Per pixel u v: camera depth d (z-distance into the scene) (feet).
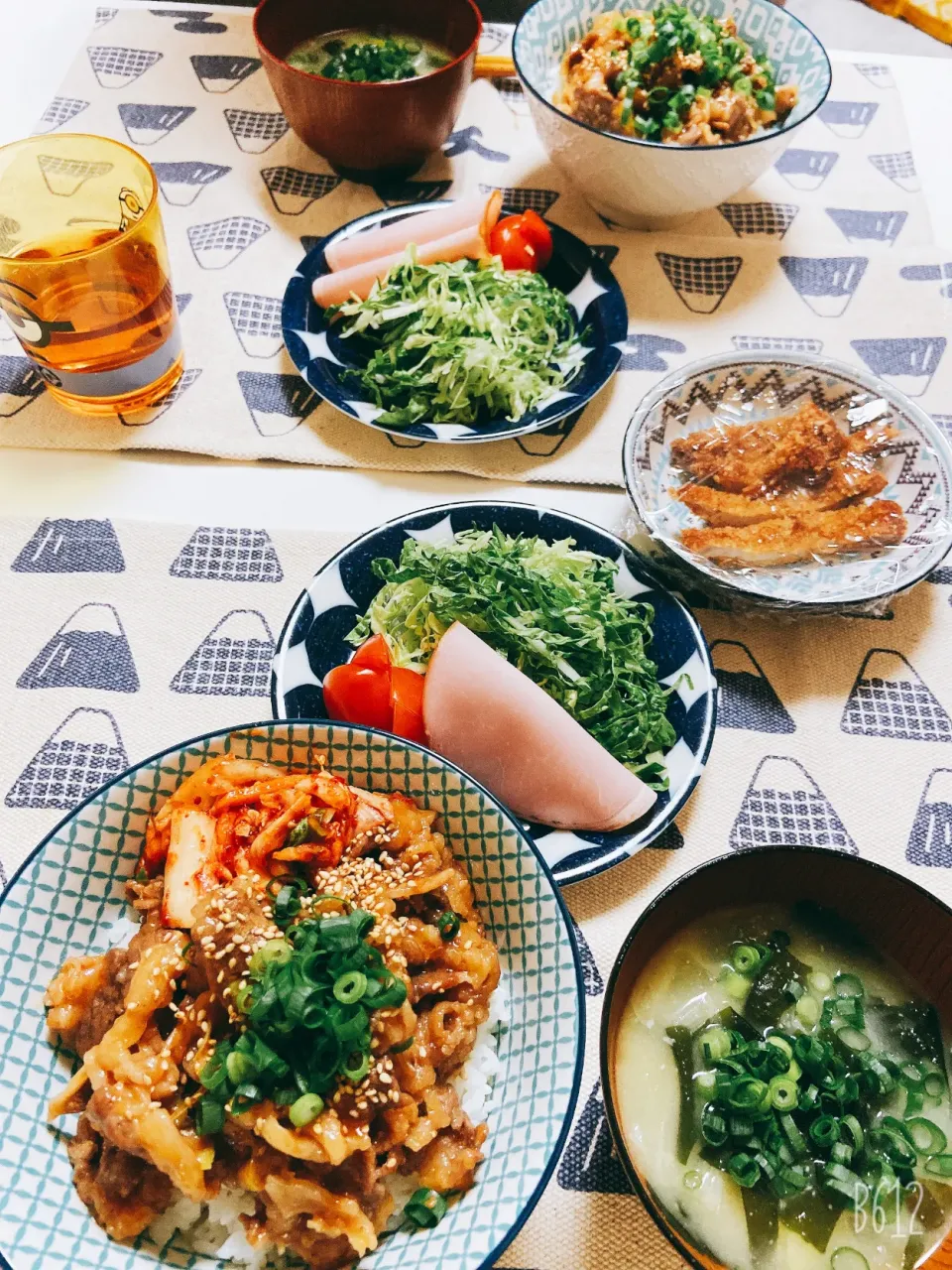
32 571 1.34
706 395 1.48
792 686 1.29
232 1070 0.84
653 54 1.65
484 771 1.16
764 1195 0.87
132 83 1.96
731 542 1.32
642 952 0.93
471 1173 0.89
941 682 1.30
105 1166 0.87
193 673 1.27
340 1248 0.85
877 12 2.44
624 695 1.22
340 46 1.84
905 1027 0.95
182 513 1.41
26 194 1.50
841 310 1.68
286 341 1.51
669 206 1.67
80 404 1.47
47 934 0.95
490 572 1.27
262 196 1.80
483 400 1.49
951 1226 0.85
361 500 1.44
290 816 0.98
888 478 1.42
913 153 1.94
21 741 1.21
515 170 1.89
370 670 1.17
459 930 0.96
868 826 1.19
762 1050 0.90
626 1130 0.89
